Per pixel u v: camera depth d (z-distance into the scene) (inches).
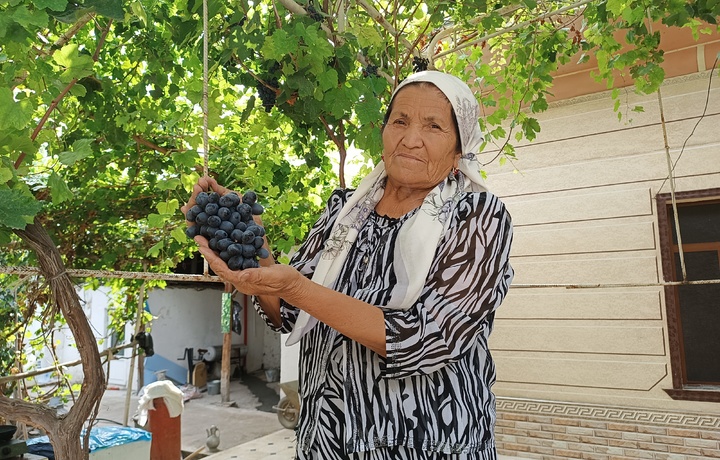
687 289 194.5
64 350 436.1
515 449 211.8
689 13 108.3
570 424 203.3
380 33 105.6
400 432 48.1
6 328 167.3
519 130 220.2
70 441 70.3
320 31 84.0
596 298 202.7
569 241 209.3
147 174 135.5
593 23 127.3
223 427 341.4
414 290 47.1
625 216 201.0
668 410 188.9
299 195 145.6
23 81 69.1
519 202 219.6
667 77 196.2
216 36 86.4
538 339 211.5
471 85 160.7
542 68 132.3
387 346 44.3
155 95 96.9
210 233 44.4
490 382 54.4
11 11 52.6
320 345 55.0
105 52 105.4
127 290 237.1
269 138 127.0
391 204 57.9
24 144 63.7
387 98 106.9
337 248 56.6
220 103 100.9
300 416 57.5
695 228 194.9
